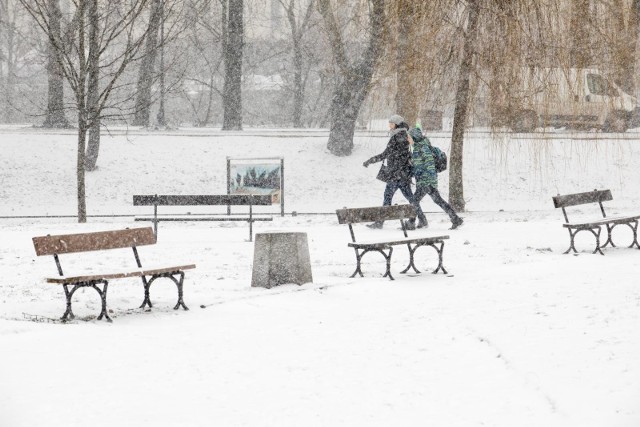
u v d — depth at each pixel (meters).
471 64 43.25
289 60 109.69
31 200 54.97
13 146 61.91
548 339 14.88
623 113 59.06
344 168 60.00
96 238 19.25
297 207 52.44
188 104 108.44
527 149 60.44
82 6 41.69
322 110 106.19
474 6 42.59
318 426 11.12
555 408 11.27
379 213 24.41
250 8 92.81
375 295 20.64
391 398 12.25
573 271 22.83
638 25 55.38
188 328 17.16
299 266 22.22
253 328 17.12
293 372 13.77
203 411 11.80
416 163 34.72
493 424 10.88
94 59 42.53
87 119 41.91
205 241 31.73
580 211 43.91
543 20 43.34
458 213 44.06
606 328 15.37
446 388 12.59
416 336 15.95
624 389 11.70
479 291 20.42
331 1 61.53
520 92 43.62
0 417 11.51
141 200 32.72
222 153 61.75
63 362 14.34
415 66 44.28
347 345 15.50
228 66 71.94
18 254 27.81
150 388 12.91
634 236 28.39
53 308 19.22
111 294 21.19
